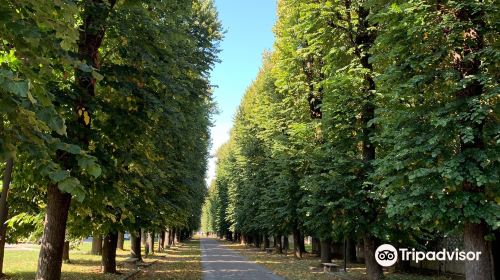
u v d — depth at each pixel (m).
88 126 8.73
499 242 12.05
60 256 8.90
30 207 13.08
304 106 23.78
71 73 9.02
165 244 51.16
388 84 11.31
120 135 9.73
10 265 21.05
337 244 36.34
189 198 26.33
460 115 8.93
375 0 11.91
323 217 16.62
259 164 40.97
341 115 15.71
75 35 4.57
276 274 20.39
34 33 4.01
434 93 10.37
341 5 16.56
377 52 13.37
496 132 8.94
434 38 10.02
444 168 8.91
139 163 10.02
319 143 21.06
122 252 36.94
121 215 13.12
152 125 10.80
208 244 67.25
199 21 21.53
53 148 4.49
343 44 16.66
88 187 8.84
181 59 13.16
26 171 8.09
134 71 9.71
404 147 10.02
